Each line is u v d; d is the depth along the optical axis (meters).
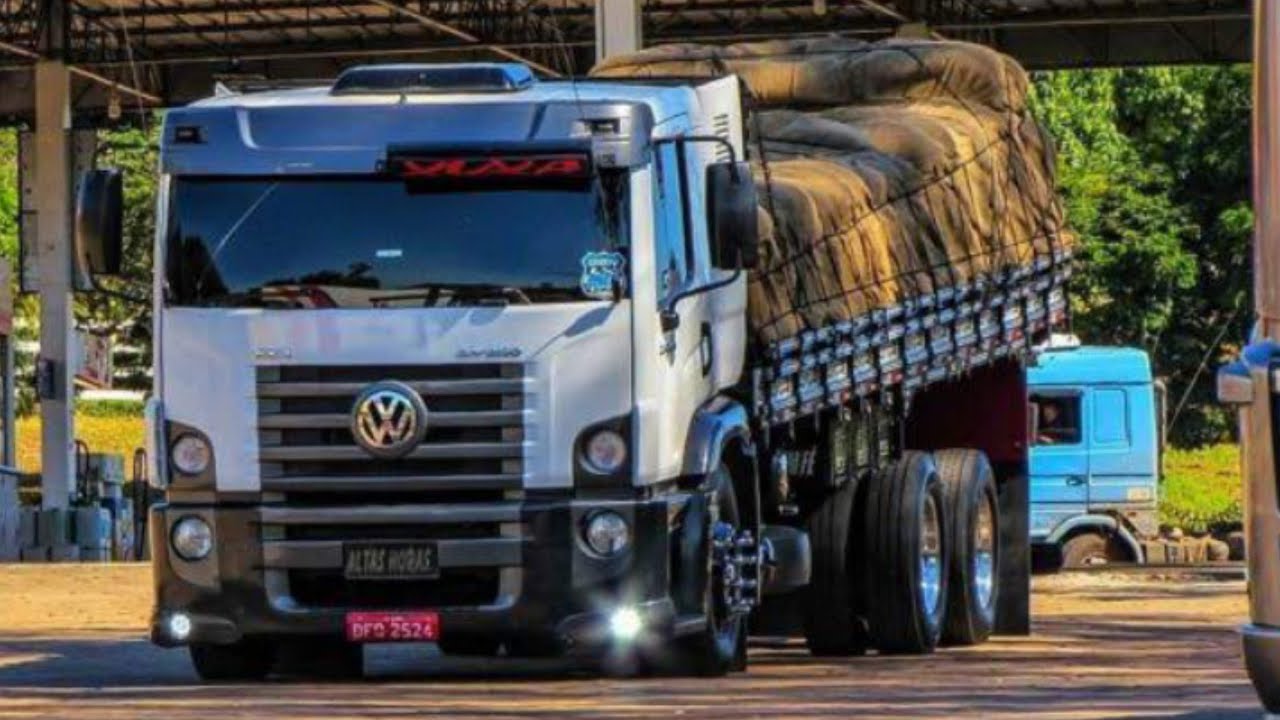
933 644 49.75
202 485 39.38
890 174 48.03
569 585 38.84
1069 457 102.06
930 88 52.19
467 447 38.78
